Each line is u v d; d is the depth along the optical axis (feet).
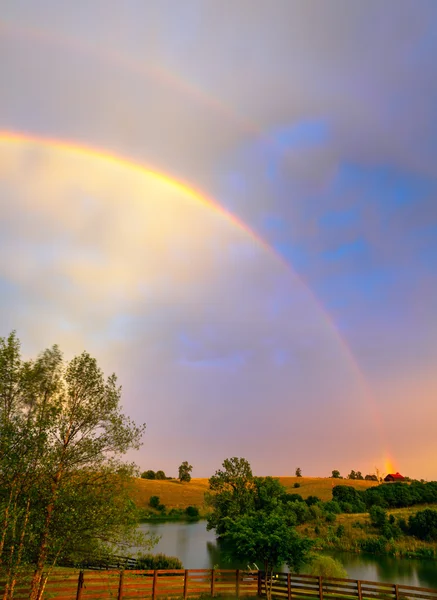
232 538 82.94
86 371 59.21
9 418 51.70
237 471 186.70
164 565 100.07
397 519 207.21
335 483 450.71
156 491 428.15
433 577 130.93
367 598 80.28
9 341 54.39
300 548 79.36
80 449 55.77
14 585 51.03
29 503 50.67
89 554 53.62
